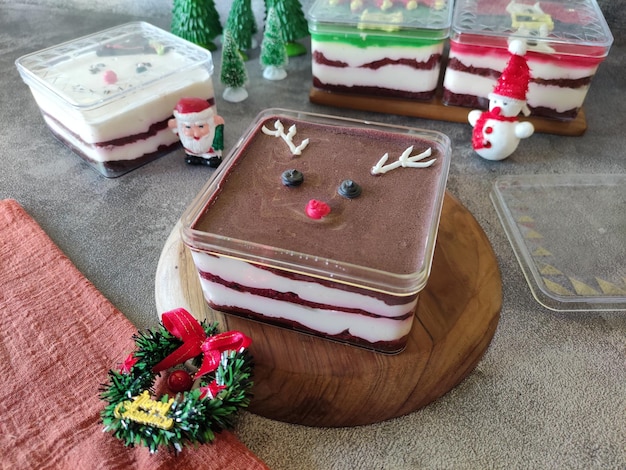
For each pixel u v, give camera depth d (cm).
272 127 27
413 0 38
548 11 37
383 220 22
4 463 20
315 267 20
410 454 21
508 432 22
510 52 33
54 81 33
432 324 24
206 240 21
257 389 21
